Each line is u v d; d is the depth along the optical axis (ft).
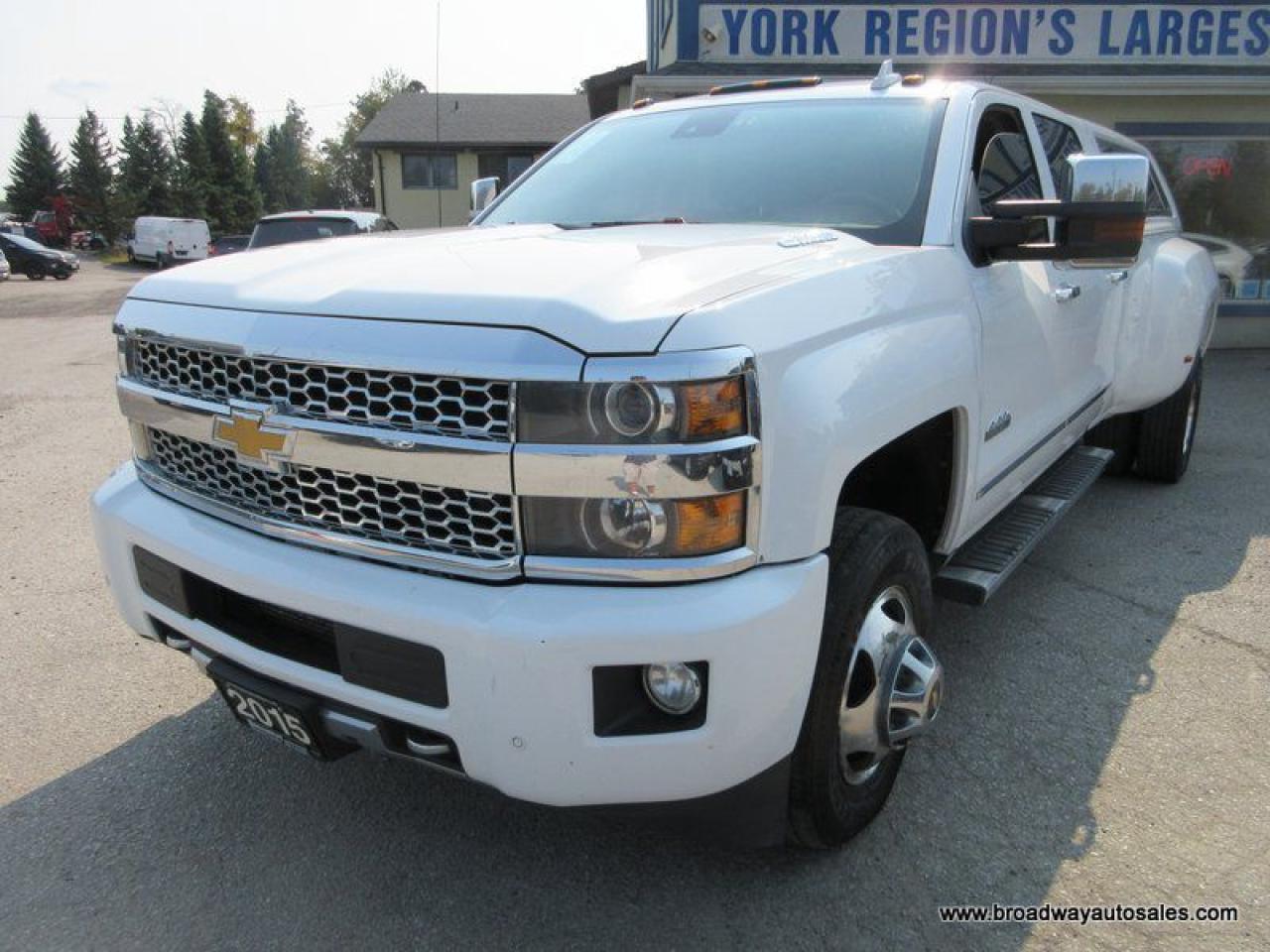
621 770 6.44
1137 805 9.23
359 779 9.82
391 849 8.77
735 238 8.62
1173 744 10.27
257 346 7.14
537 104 130.72
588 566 6.30
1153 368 16.29
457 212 120.78
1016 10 36.22
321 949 7.61
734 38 36.55
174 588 8.07
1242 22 36.06
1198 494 19.01
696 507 6.22
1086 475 14.11
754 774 6.84
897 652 8.27
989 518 10.92
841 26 36.37
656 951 7.54
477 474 6.34
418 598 6.55
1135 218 8.64
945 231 9.39
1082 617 13.39
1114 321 14.42
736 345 6.29
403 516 6.81
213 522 7.94
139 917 7.93
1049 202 8.84
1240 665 11.98
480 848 8.77
